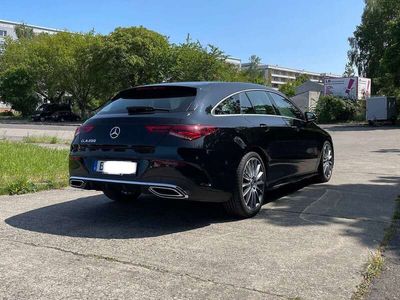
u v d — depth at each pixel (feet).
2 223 17.43
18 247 14.43
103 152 16.81
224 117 17.40
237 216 17.94
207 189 16.16
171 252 13.87
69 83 175.52
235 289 11.16
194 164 15.70
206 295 10.82
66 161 34.12
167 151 15.65
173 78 152.05
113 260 13.19
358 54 196.44
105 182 16.62
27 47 190.19
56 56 170.91
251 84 20.53
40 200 21.93
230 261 13.05
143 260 13.17
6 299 10.71
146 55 152.76
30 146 45.47
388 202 20.52
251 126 18.43
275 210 19.24
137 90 18.19
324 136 25.64
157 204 20.75
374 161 36.09
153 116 16.40
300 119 23.53
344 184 25.34
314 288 11.20
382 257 13.34
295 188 24.23
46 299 10.71
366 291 11.04
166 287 11.30
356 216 18.02
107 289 11.21
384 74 144.36
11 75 178.09
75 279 11.84
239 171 17.26
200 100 16.92
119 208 20.03
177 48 153.58
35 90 183.32
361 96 143.84
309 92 173.06
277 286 11.33
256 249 14.07
